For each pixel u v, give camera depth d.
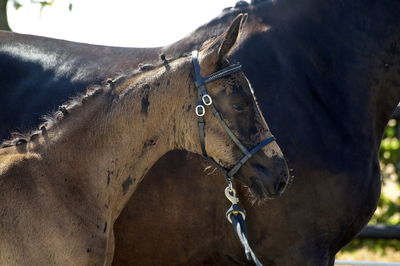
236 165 5.00
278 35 5.92
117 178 4.98
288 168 5.57
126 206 5.68
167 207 5.65
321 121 5.76
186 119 4.96
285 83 5.78
